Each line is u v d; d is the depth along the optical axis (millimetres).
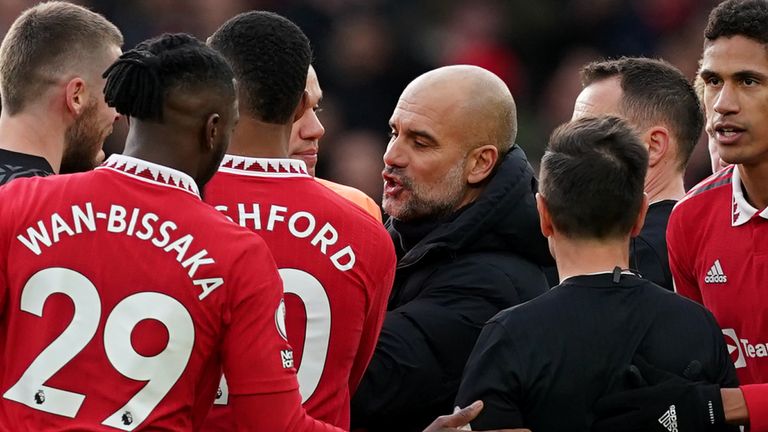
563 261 11117
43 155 12664
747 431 11492
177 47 9812
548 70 38500
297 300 10594
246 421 9656
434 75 13562
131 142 9906
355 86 35531
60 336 9430
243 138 10781
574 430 10531
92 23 12945
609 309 10758
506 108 13602
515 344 10602
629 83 15312
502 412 10500
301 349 10602
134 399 9367
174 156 9789
